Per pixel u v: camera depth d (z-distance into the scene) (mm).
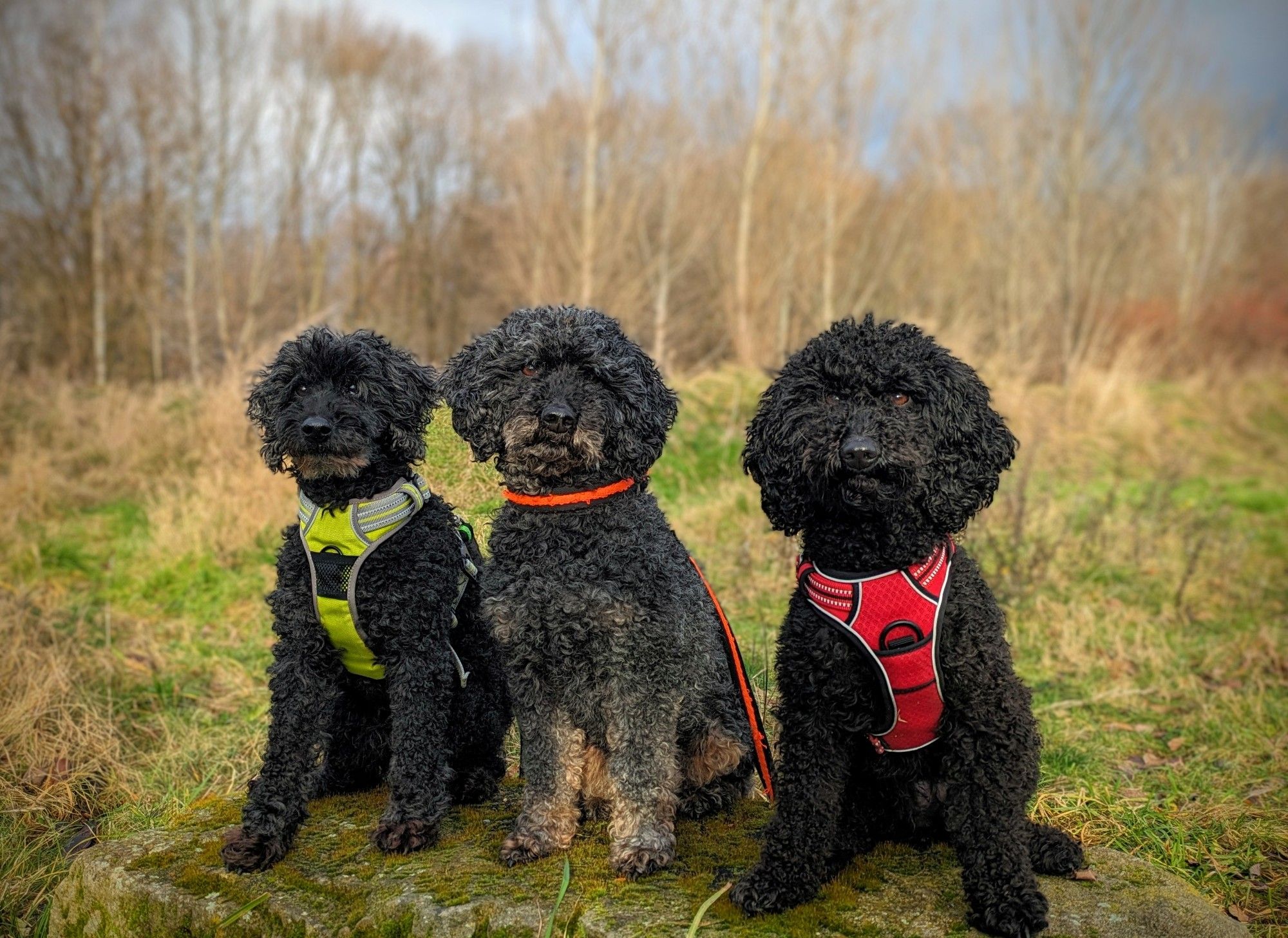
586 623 954
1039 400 4461
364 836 1035
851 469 877
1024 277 5793
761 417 1005
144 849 1031
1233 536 2953
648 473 1092
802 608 926
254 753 1511
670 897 899
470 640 1146
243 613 2273
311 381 1082
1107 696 1810
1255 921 1087
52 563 2514
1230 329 7195
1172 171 7066
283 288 7418
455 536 1113
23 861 1206
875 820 994
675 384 4000
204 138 6277
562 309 1090
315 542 1003
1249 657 2016
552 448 968
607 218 5195
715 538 2670
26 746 1464
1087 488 3416
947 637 867
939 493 937
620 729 967
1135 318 6512
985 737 865
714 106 5430
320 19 7547
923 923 856
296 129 7270
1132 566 2594
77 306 6270
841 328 993
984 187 5980
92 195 6051
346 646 1027
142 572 2486
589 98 5230
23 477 3057
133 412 3693
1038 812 1281
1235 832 1269
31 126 6145
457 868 952
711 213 5422
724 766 1070
